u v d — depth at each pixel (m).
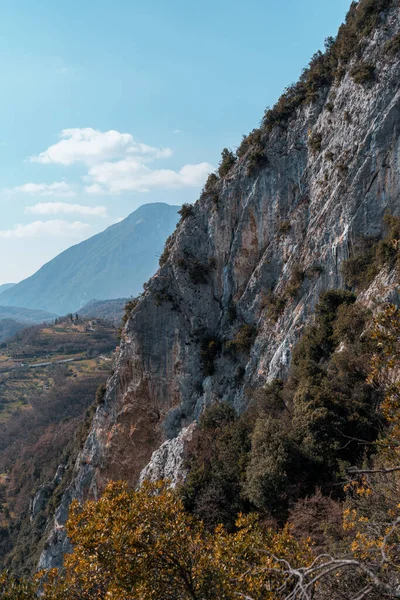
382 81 36.75
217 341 46.34
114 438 49.75
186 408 46.59
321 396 25.20
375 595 7.84
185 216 50.91
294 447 23.41
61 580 12.42
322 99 42.91
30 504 65.94
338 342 32.03
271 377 38.44
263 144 45.78
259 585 9.92
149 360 48.84
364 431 23.56
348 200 37.12
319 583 9.22
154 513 11.07
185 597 10.46
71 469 59.69
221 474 26.55
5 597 11.96
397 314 10.78
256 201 45.16
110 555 10.77
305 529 17.78
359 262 35.34
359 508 11.97
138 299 54.19
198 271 48.25
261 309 43.28
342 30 42.66
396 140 35.50
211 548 11.61
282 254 42.47
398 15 37.31
